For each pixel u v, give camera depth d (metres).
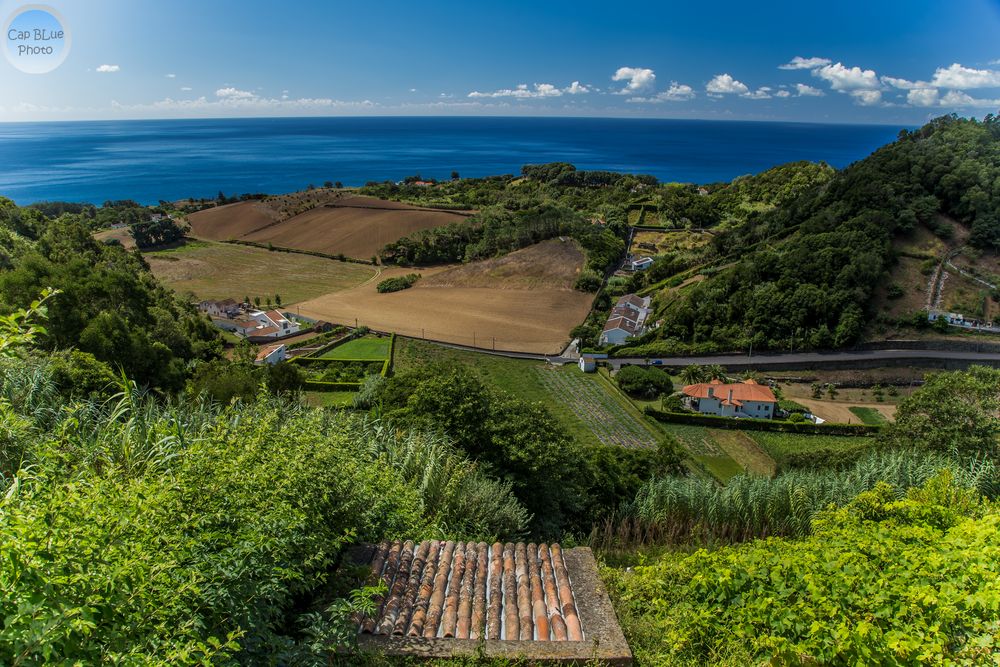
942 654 6.10
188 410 13.07
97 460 8.47
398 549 8.38
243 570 5.52
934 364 56.94
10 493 4.95
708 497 15.23
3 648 3.48
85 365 15.81
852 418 48.66
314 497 7.56
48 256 50.62
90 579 4.22
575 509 17.67
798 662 6.51
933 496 11.73
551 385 55.12
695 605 7.96
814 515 13.16
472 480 13.09
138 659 3.97
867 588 7.16
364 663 6.11
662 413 45.56
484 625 6.98
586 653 6.62
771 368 59.50
